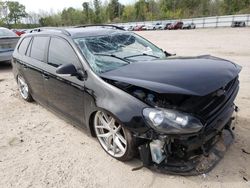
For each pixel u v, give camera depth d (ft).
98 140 11.19
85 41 12.00
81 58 11.05
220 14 224.94
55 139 12.28
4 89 21.20
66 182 9.35
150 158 9.07
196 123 8.14
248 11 200.44
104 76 9.96
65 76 11.66
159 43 58.44
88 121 10.99
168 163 9.01
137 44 13.30
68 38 12.14
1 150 11.59
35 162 10.57
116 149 10.25
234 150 10.42
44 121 14.38
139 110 8.67
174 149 8.74
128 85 9.18
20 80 17.60
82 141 11.93
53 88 12.94
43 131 13.19
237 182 8.79
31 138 12.55
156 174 9.37
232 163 9.68
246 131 11.80
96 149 11.21
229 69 10.02
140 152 9.07
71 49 11.71
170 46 50.47
